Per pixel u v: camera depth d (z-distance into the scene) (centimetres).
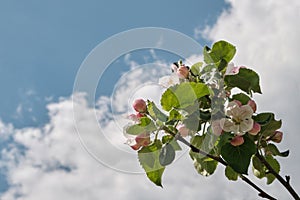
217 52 95
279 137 93
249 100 91
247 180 94
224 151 89
